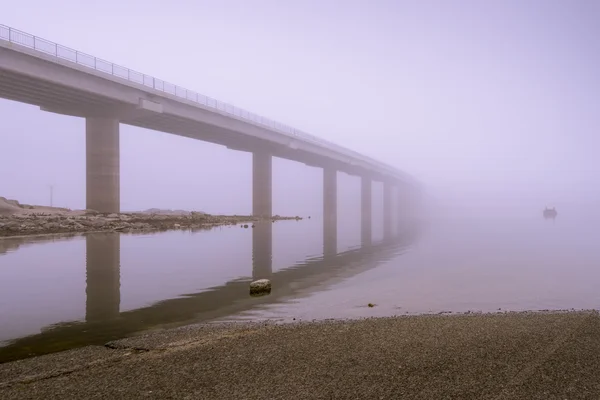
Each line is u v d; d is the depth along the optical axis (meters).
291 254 28.06
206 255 26.41
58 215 47.66
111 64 51.25
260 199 88.62
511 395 6.04
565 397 5.98
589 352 7.98
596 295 15.07
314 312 12.31
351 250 31.30
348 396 6.02
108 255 25.05
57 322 11.03
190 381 6.66
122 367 7.40
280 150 94.00
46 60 43.69
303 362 7.48
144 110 55.91
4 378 6.98
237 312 12.25
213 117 69.38
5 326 10.65
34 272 18.94
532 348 8.23
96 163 54.84
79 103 53.53
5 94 49.50
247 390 6.27
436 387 6.33
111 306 12.94
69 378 6.89
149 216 57.41
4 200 52.97
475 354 7.87
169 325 10.78
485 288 16.31
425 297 14.64
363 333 9.42
